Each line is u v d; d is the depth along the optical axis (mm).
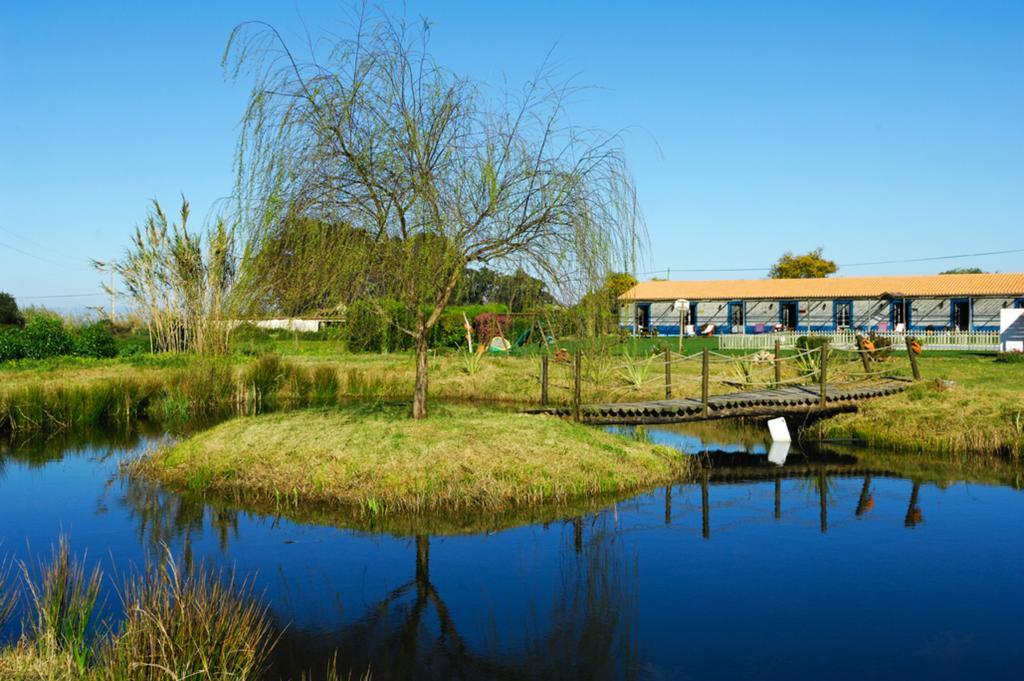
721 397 16281
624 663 5703
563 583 7441
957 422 14992
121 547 8461
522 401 21141
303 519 9492
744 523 9617
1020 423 14281
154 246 28422
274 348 26328
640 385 20234
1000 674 5559
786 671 5582
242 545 8516
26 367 25812
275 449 11523
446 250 10711
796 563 8055
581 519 9656
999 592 7215
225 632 5570
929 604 6930
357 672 5562
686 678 5508
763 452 14672
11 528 9273
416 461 10625
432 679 5410
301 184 10352
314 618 6570
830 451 14742
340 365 26219
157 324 30094
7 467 13164
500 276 11562
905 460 13812
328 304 11289
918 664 5727
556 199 10867
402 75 10453
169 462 12188
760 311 49656
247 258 10492
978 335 37156
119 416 18672
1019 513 10102
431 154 10539
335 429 11984
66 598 6223
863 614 6699
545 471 10805
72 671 5074
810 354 23922
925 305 45656
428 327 12156
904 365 24938
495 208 10703
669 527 9414
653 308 51625
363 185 10547
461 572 7734
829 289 47906
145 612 5250
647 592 7215
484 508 9875
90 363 27062
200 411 20062
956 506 10492
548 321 12133
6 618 6215
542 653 5879
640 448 12984
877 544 8773
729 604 6914
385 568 7812
